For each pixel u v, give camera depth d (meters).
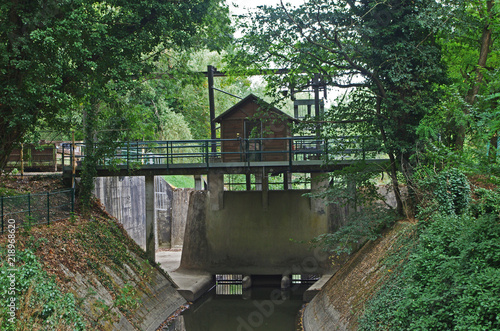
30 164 29.31
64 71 17.73
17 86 17.42
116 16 20.00
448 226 13.73
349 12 19.66
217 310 26.92
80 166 27.17
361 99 20.98
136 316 19.67
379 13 19.27
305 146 32.25
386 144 19.67
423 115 19.23
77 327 14.04
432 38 20.70
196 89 51.28
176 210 43.28
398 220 20.33
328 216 30.97
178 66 26.73
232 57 22.47
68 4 17.38
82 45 17.94
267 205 31.86
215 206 32.28
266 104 21.80
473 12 20.73
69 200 25.00
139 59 21.00
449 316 11.02
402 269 14.93
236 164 26.53
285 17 19.88
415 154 18.86
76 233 20.72
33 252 16.70
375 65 19.53
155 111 43.19
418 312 11.90
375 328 13.62
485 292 10.49
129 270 22.45
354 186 21.23
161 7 20.11
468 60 22.22
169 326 21.72
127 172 26.89
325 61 20.30
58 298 14.21
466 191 15.55
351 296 18.05
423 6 19.22
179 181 50.53
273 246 31.64
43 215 20.95
